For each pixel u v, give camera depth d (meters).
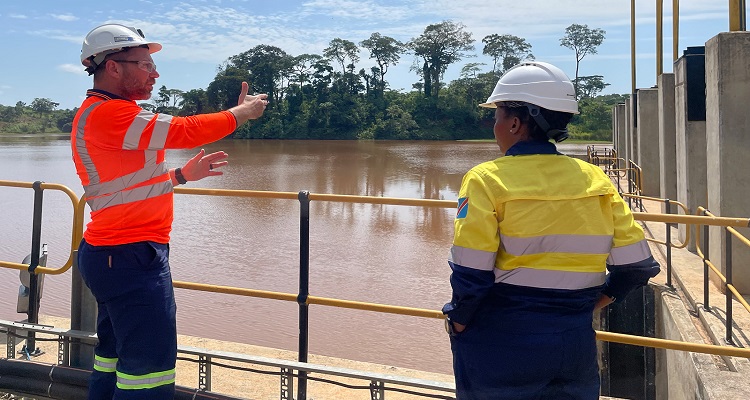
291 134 124.62
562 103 2.15
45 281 11.62
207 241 16.91
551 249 2.05
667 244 7.22
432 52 133.75
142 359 2.72
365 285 12.23
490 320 2.11
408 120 124.19
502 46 138.50
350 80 132.38
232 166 49.22
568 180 2.09
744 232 6.69
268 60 135.38
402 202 3.68
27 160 54.16
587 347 2.12
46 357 4.54
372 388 3.38
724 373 4.67
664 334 6.62
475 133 128.12
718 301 6.32
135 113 2.56
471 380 2.16
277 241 16.95
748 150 6.91
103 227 2.67
